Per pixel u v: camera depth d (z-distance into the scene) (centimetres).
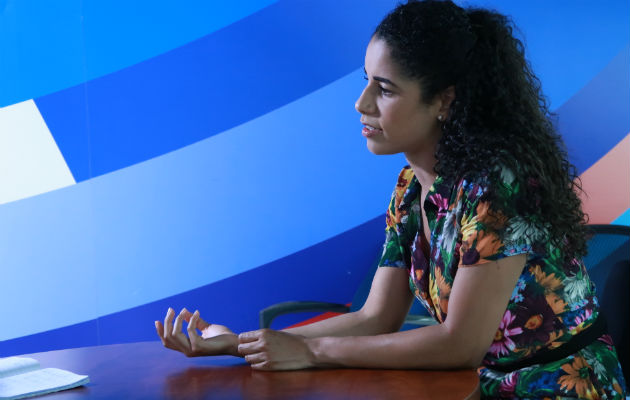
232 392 100
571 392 111
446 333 110
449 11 116
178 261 274
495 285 109
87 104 269
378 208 273
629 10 260
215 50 269
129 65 269
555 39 262
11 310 271
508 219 109
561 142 126
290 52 270
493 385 115
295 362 114
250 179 273
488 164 111
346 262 275
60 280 272
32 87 268
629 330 168
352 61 270
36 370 118
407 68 114
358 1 268
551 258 113
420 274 129
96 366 122
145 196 272
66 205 271
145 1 268
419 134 120
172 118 270
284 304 229
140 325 274
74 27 268
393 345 112
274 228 274
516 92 119
